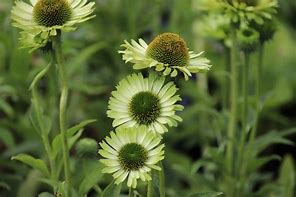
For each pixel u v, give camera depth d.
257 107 1.64
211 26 1.71
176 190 1.79
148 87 1.25
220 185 1.73
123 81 1.25
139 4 2.01
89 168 1.51
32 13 1.29
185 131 1.95
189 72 1.23
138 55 1.25
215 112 1.77
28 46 1.28
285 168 1.82
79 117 1.96
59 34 1.28
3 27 1.72
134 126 1.24
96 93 2.02
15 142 1.89
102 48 2.01
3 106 1.79
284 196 1.74
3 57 1.93
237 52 1.69
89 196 1.78
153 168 1.23
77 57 1.79
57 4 1.28
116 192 1.30
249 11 1.56
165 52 1.25
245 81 1.63
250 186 1.81
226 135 1.77
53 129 1.77
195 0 2.03
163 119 1.24
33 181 1.68
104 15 2.05
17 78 1.76
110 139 1.24
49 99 1.79
